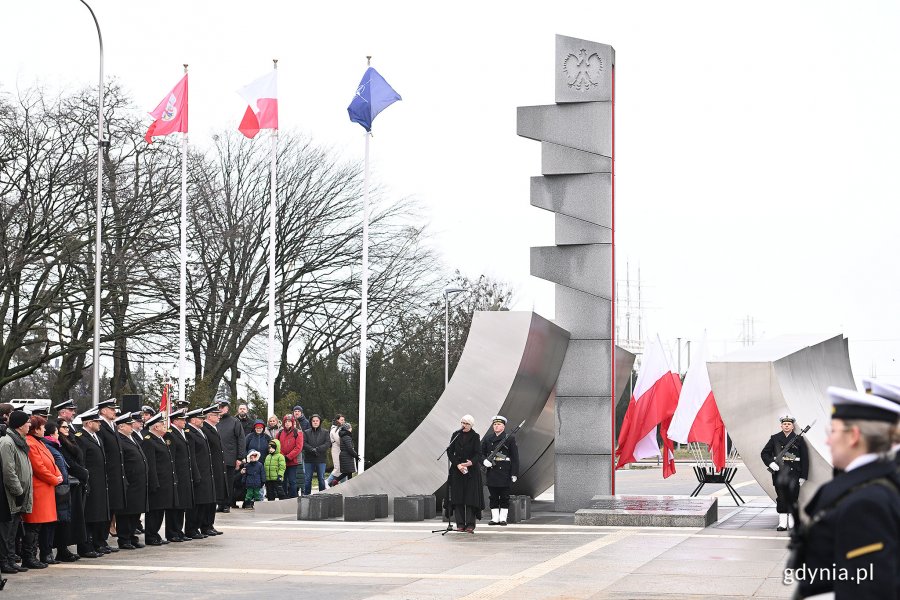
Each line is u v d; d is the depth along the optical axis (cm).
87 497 1403
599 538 1588
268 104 2856
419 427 1988
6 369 3195
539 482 2366
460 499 1683
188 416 1639
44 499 1298
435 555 1409
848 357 2502
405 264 4209
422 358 4084
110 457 1445
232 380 4059
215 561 1367
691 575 1207
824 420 1944
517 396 1994
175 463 1558
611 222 2086
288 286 4059
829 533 429
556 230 2111
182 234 2795
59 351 3328
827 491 436
